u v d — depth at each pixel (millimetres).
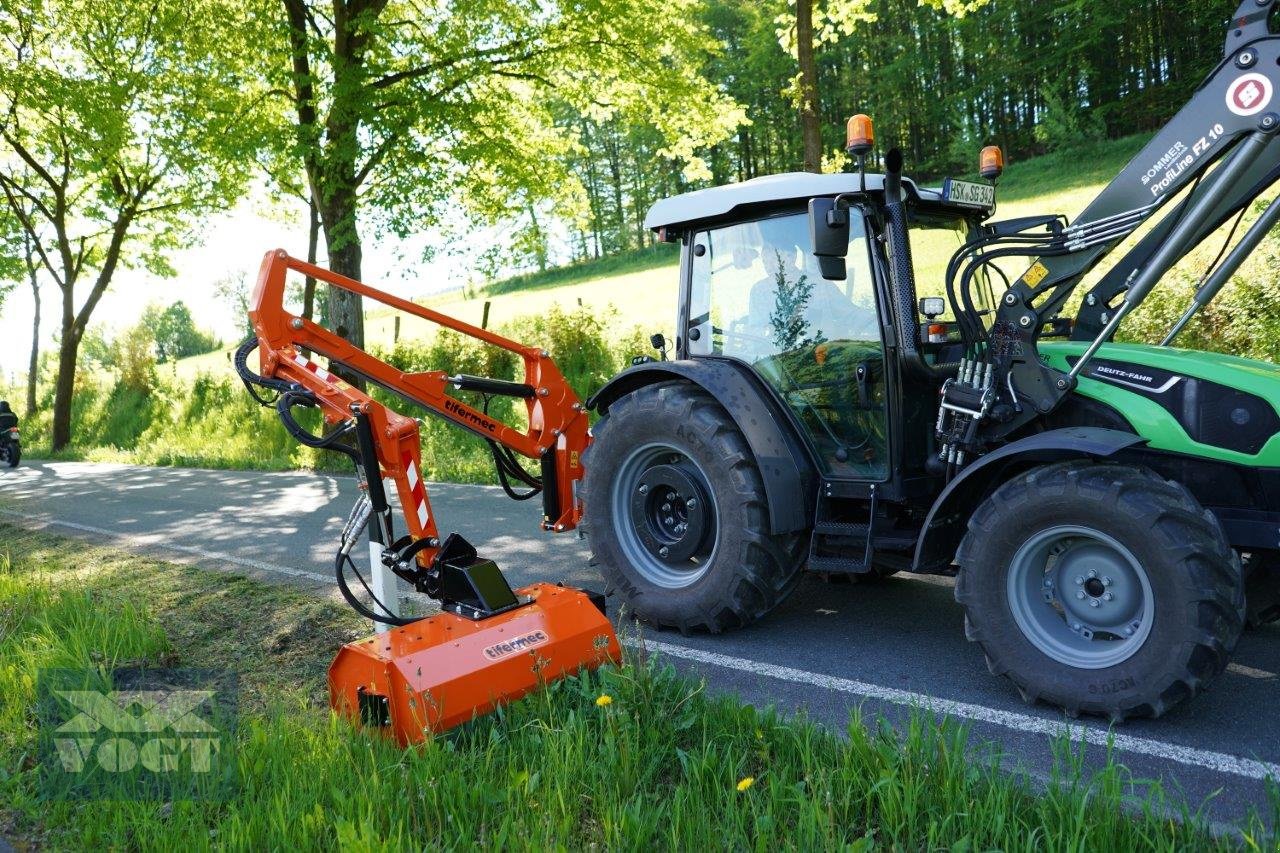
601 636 3594
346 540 3979
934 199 4352
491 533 7215
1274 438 3449
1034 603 3600
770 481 4285
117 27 13695
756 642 4430
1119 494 3307
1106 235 3736
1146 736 3271
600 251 53500
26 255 20016
